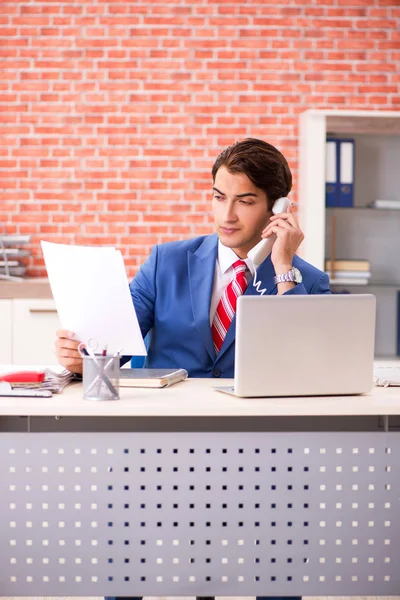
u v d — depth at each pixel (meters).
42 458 1.92
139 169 4.93
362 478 1.95
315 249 4.66
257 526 1.94
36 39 4.87
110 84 4.91
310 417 2.26
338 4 4.97
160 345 2.49
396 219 4.91
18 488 1.92
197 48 4.93
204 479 1.93
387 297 4.87
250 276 2.43
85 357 1.93
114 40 4.90
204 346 2.44
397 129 4.68
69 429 2.24
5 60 4.87
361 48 4.98
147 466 1.92
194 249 2.54
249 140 2.36
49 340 4.38
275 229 2.32
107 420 2.25
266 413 1.86
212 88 4.95
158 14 4.91
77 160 4.91
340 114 4.60
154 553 1.93
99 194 4.92
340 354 2.00
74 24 4.88
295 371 1.98
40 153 4.90
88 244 4.93
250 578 1.95
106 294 2.09
